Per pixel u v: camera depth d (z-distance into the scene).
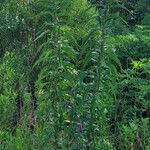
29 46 6.95
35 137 4.99
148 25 8.20
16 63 6.59
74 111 4.55
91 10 7.44
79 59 5.20
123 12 8.96
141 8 9.03
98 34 4.59
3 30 7.43
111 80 4.91
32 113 5.66
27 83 6.32
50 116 4.65
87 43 4.68
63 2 4.82
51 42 4.59
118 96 6.14
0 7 7.81
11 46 7.41
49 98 4.62
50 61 4.57
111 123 5.83
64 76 4.57
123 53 7.23
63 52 4.62
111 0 4.56
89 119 4.56
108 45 4.54
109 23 4.59
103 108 4.65
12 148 4.98
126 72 6.24
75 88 4.58
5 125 5.55
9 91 5.88
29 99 5.77
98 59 4.51
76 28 6.98
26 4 7.58
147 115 6.17
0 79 6.25
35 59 6.71
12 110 5.71
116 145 5.44
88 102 4.54
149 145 5.04
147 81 6.34
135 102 6.13
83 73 4.56
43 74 4.71
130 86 6.24
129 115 6.09
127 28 8.06
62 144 4.63
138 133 5.48
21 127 5.36
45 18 7.04
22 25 7.41
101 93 4.66
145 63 6.42
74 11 7.30
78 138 4.55
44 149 4.73
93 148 4.63
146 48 7.27
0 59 6.97
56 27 4.62
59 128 4.64
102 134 4.98
